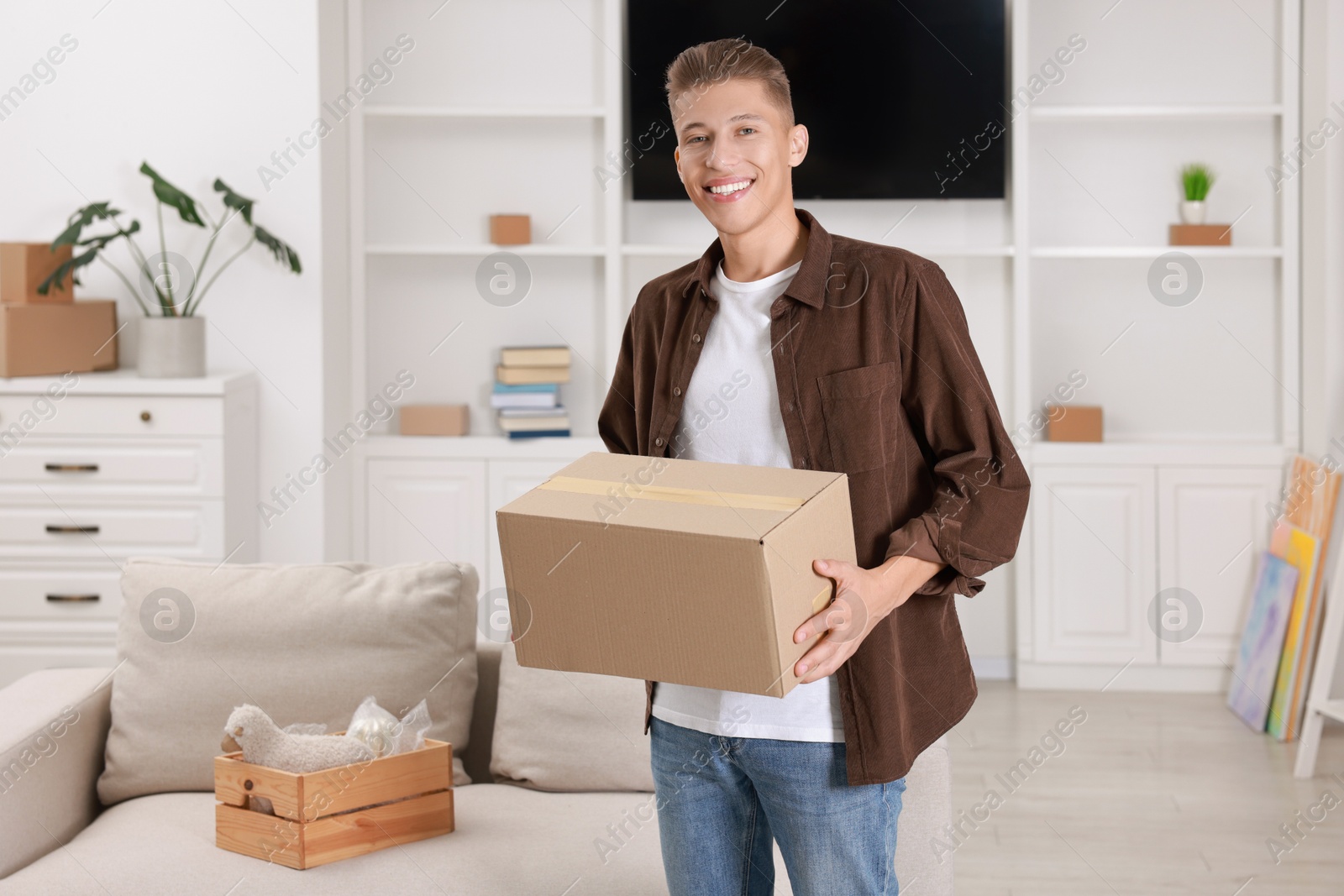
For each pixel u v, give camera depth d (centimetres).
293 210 375
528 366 424
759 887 148
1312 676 361
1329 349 390
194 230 374
